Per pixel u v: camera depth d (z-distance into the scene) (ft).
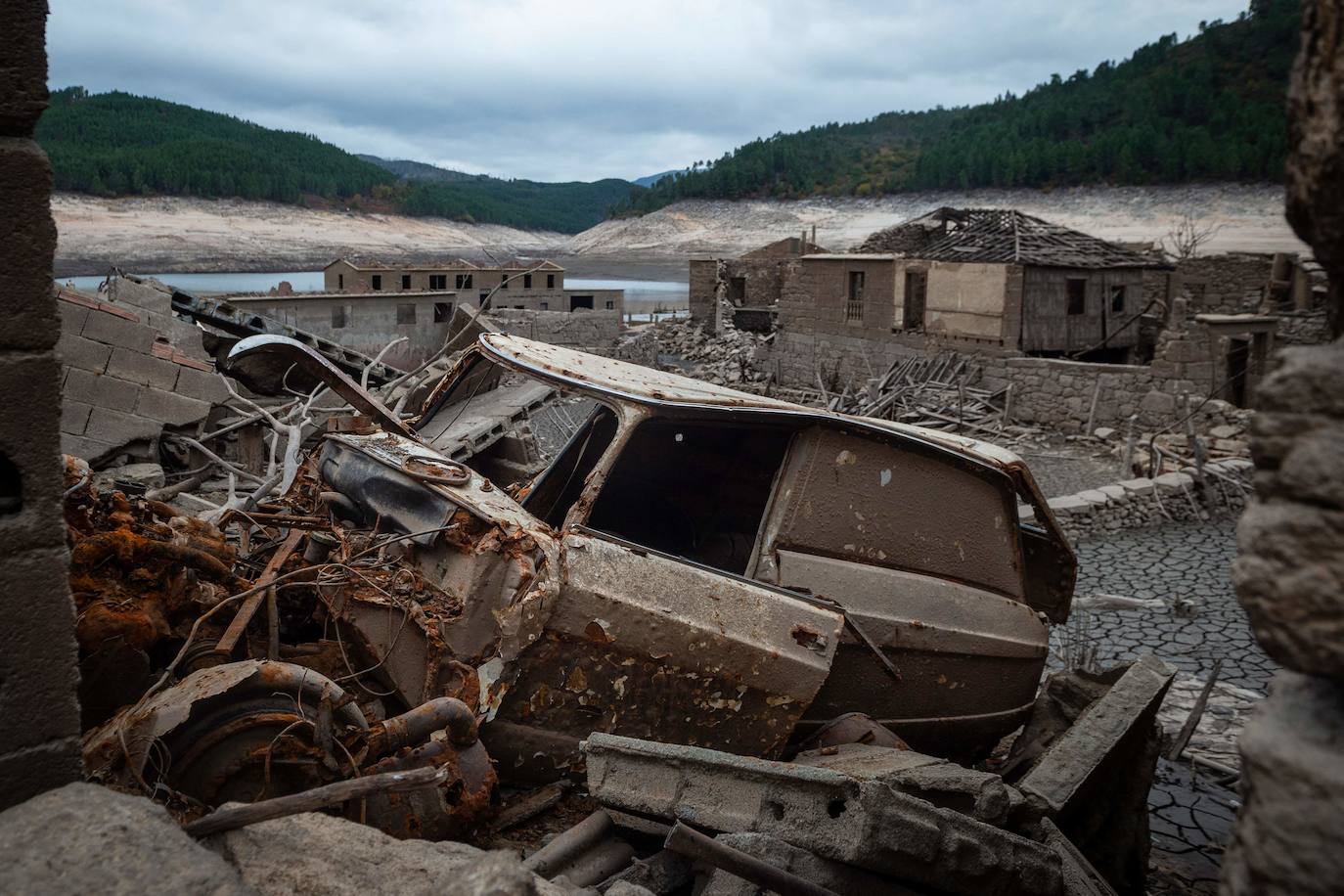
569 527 13.07
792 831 10.30
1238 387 79.87
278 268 581.12
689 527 20.58
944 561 17.30
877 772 11.64
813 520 15.99
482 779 11.76
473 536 12.79
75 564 11.23
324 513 15.35
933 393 88.38
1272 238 327.26
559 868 11.35
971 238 99.45
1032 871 11.05
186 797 9.98
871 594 16.10
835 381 109.40
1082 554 50.03
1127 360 95.76
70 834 6.57
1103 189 522.88
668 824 11.74
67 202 643.04
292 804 7.80
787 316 121.19
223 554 13.30
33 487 7.13
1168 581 45.37
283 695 10.64
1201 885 17.46
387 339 121.39
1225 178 476.13
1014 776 17.61
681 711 13.32
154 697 10.44
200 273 536.42
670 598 13.10
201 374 34.37
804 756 14.07
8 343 6.93
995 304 89.40
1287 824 3.85
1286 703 4.16
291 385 33.60
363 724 11.02
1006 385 86.07
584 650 12.58
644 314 238.27
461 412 21.34
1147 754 16.24
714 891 10.30
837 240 554.46
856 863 9.81
